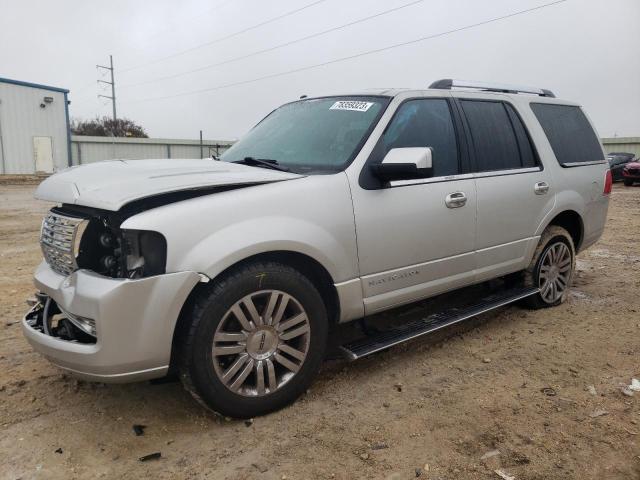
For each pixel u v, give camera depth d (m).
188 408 3.24
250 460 2.73
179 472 2.64
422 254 3.75
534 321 4.77
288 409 3.21
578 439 2.89
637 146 33.16
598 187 5.43
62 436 2.94
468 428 3.01
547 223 4.80
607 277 6.33
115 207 2.62
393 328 3.85
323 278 3.32
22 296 5.42
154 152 40.84
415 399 3.35
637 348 4.14
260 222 2.96
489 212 4.21
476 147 4.23
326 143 3.71
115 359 2.67
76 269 2.91
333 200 3.26
